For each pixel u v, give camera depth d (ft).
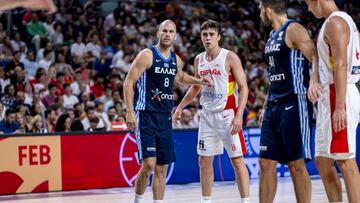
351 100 21.22
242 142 30.35
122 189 44.21
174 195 39.86
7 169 41.96
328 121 21.36
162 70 29.48
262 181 25.14
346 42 20.61
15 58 59.36
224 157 48.70
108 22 70.90
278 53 24.61
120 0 75.15
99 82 60.64
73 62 63.62
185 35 73.46
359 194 21.44
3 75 56.08
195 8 80.28
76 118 49.60
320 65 21.76
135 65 29.09
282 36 24.39
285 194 39.14
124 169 45.62
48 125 49.73
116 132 45.50
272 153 24.89
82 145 44.37
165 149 29.86
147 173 29.35
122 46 66.69
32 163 42.73
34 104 50.11
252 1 83.66
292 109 24.49
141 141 29.22
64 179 43.62
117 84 60.03
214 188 43.29
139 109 29.45
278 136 24.95
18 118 47.78
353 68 21.36
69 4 72.38
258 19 81.92
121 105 53.67
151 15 75.51
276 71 24.93
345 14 21.29
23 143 42.52
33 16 65.31
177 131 47.44
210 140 30.76
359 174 21.76
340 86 20.34
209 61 30.50
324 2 21.90
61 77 58.18
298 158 24.56
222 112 30.35
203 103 31.01
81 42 65.36
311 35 80.79
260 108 61.16
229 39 73.46
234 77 30.40
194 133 48.16
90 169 44.50
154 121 29.50
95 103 55.67
